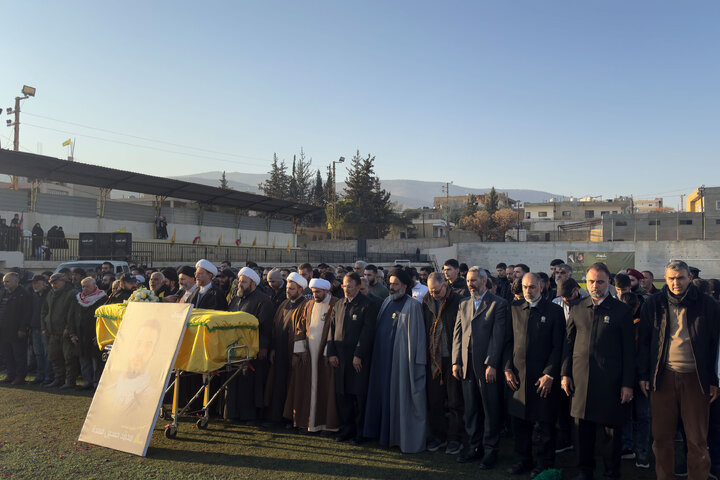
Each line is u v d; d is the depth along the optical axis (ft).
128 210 99.30
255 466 17.12
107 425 18.84
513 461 18.38
